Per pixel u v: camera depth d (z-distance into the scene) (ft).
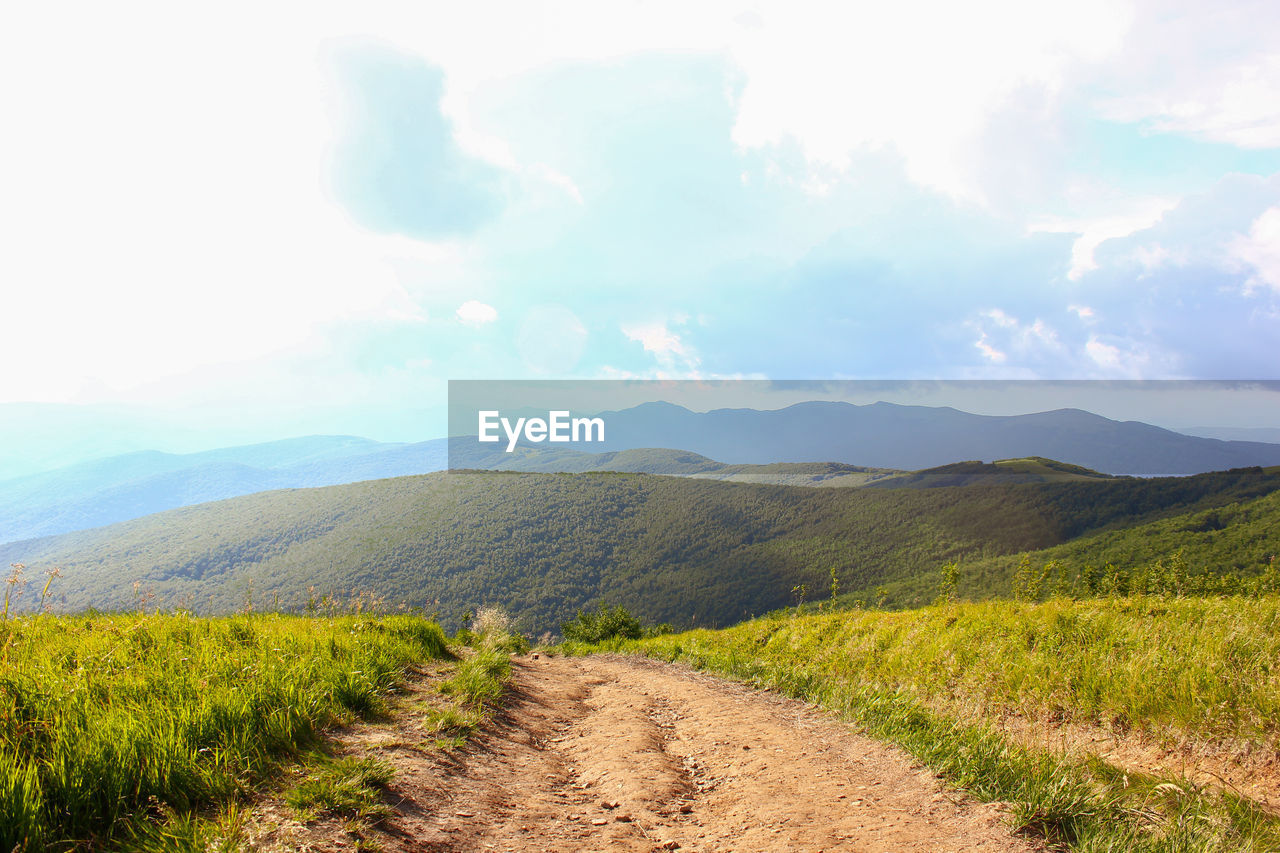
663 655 58.65
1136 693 21.91
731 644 56.65
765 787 16.79
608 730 23.73
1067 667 26.00
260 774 12.47
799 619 59.21
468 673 26.16
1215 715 19.13
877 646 41.09
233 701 14.43
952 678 30.94
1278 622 24.85
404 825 11.91
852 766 18.75
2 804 9.11
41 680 14.71
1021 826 13.23
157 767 11.18
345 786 12.33
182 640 22.41
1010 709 25.30
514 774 16.96
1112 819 13.25
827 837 12.96
